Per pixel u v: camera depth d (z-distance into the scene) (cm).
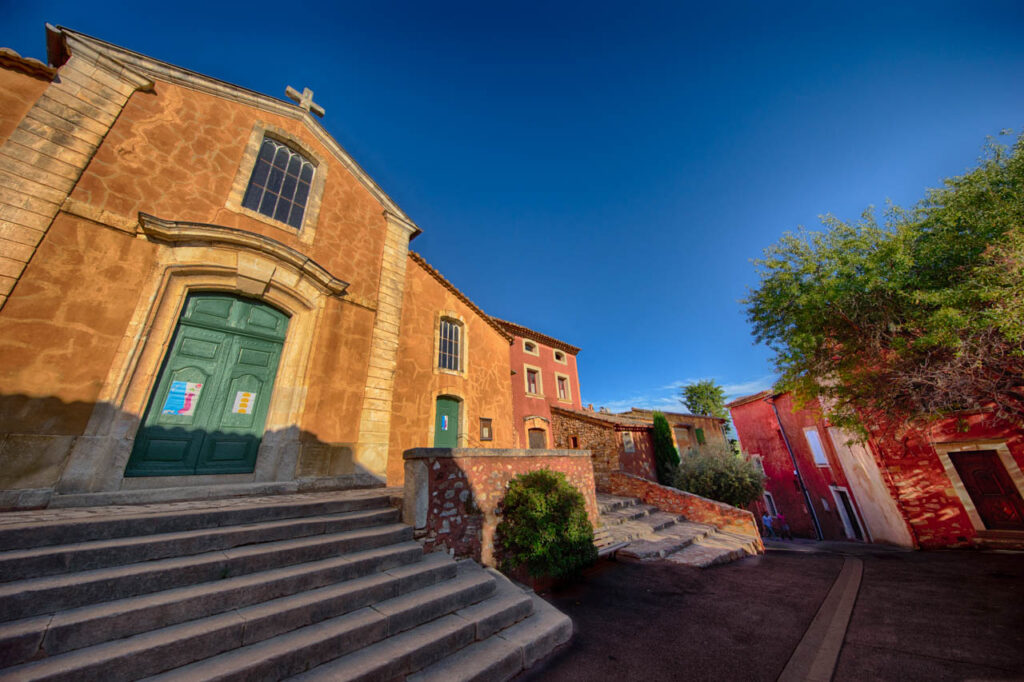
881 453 1001
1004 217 577
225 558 302
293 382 612
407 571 374
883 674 335
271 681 235
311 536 383
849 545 1075
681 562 685
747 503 1134
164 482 473
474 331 1189
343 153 797
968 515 867
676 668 347
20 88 468
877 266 693
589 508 736
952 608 477
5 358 388
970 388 643
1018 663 334
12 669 194
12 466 373
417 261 991
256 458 564
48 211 441
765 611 487
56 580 243
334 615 300
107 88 519
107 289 464
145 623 239
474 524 503
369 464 665
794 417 1526
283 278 623
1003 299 538
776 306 841
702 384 3016
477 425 1090
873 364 766
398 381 868
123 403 454
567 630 400
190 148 581
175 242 529
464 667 294
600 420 1447
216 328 562
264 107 688
